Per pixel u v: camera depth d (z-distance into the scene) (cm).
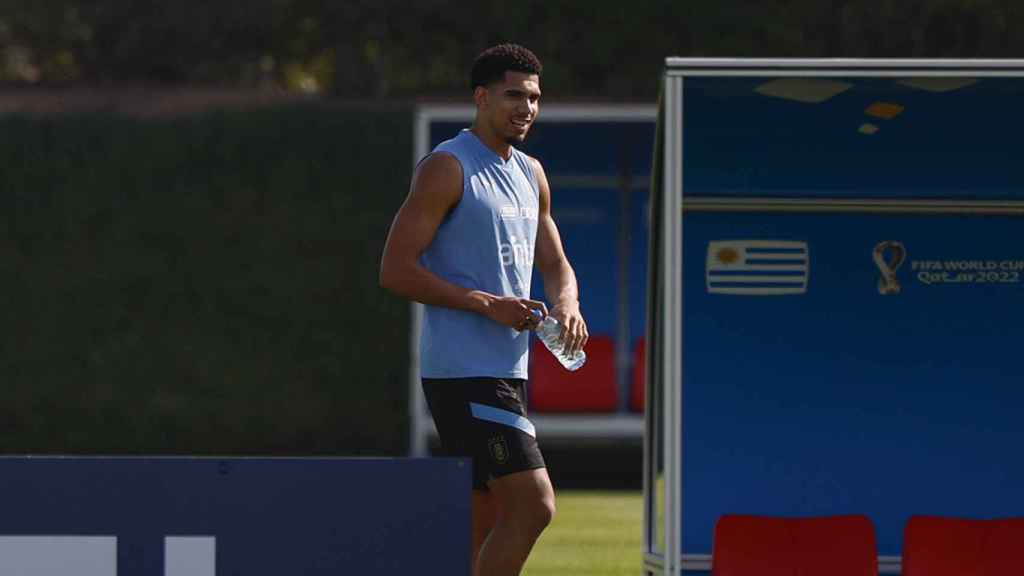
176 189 6078
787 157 2312
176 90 7425
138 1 7919
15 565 1539
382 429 5981
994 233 2361
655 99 7044
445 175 1850
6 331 6006
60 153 6078
